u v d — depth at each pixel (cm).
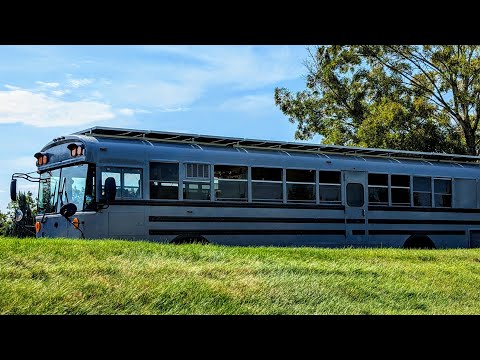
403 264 1118
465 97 2756
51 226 1245
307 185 1480
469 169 1800
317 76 3100
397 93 2953
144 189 1237
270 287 791
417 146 2761
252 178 1396
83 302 646
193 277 788
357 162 1578
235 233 1351
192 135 1350
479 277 1071
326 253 1150
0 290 645
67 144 1243
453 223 1734
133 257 905
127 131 1272
